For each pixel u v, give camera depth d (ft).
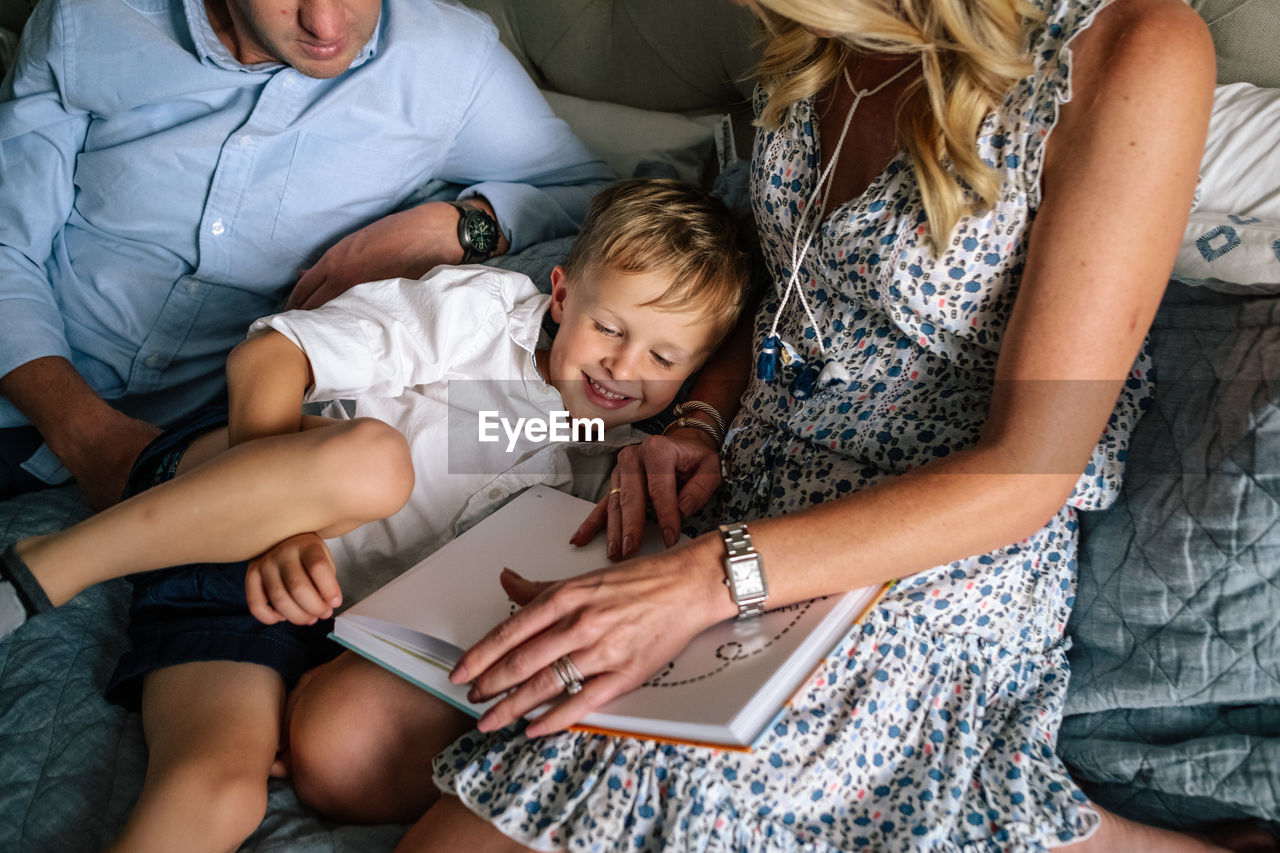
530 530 3.55
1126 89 2.68
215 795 2.91
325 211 4.98
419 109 4.99
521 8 6.60
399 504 3.35
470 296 4.22
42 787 3.08
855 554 2.80
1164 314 3.49
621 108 6.24
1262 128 3.95
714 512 3.79
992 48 2.81
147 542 3.19
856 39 2.97
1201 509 3.11
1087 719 3.32
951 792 2.80
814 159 3.52
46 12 4.66
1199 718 3.14
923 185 2.94
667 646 2.73
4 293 4.46
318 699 3.14
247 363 3.76
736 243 4.41
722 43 5.90
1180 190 2.71
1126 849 2.89
